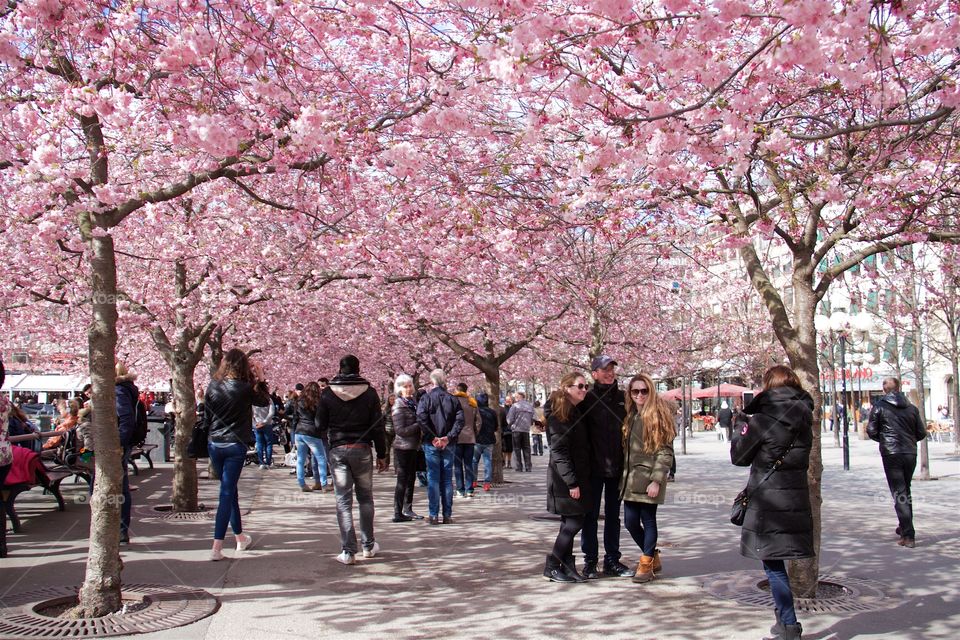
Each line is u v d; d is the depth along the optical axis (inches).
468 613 229.6
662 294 751.1
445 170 340.5
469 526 394.0
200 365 1016.9
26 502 439.8
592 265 537.3
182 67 225.9
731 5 167.8
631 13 183.0
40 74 255.4
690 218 365.7
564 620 223.0
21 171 237.5
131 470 616.4
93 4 217.2
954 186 285.9
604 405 280.5
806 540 203.9
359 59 302.0
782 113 304.5
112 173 341.4
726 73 205.3
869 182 269.3
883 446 350.3
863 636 208.8
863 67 185.9
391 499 507.2
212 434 299.4
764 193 335.3
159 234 458.9
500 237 335.0
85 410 434.9
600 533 377.7
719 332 895.7
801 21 160.4
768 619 223.5
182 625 211.8
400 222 366.9
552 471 273.1
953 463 816.3
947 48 196.5
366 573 280.4
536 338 663.1
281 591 252.2
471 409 526.0
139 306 435.8
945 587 262.7
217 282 462.3
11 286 439.2
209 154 248.8
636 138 221.1
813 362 264.8
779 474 207.8
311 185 375.9
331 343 767.7
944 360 1395.2
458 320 620.1
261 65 231.3
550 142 323.3
